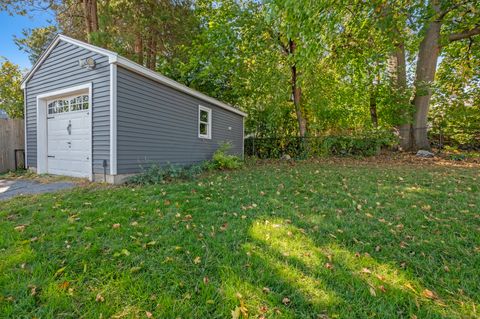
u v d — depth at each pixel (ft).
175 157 22.49
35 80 21.59
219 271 6.12
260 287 5.54
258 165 28.76
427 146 35.29
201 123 27.78
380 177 18.48
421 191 13.94
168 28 33.22
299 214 10.30
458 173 19.89
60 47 19.31
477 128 36.76
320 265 6.44
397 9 20.16
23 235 7.93
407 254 7.06
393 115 36.88
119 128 16.60
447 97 40.09
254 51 35.37
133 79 17.66
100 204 11.21
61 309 4.86
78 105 18.92
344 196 13.10
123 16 29.55
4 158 22.56
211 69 36.45
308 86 36.76
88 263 6.35
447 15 31.68
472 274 6.08
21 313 4.74
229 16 34.76
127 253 6.80
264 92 37.01
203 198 12.55
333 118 40.96
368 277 5.96
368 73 36.99
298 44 16.87
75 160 19.22
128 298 5.16
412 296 5.32
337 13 15.98
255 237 8.03
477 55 34.78
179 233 8.22
